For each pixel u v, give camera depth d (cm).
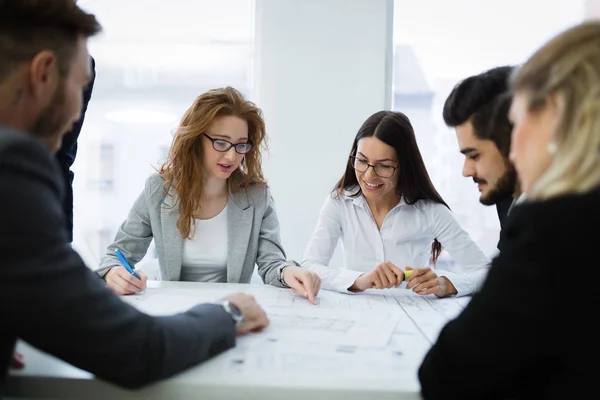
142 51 236
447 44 232
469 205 234
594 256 48
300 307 102
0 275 49
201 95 140
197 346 66
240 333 80
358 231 162
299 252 227
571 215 49
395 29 232
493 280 54
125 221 146
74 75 62
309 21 221
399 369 66
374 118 150
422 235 160
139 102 238
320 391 60
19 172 51
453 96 91
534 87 54
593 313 48
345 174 164
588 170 50
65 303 51
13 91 58
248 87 235
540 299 49
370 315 96
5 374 56
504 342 51
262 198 150
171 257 141
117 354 55
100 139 240
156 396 61
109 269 122
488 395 55
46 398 62
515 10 229
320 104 223
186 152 138
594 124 50
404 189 154
